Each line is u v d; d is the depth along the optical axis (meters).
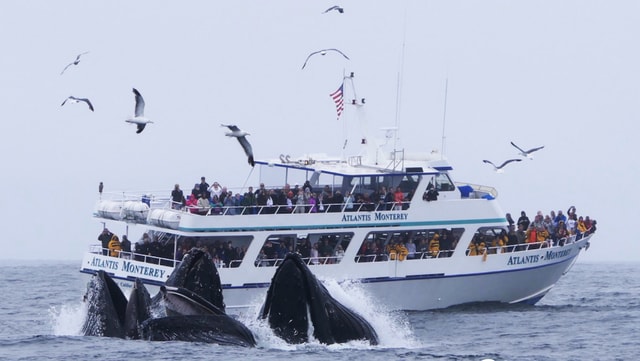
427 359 124.38
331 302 122.50
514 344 157.62
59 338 135.00
